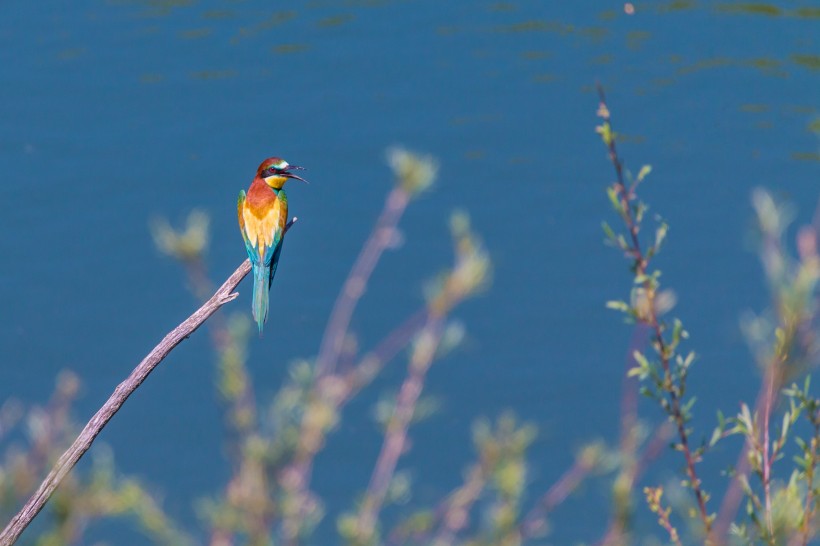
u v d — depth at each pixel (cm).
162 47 3005
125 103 2758
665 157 2592
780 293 663
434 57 2988
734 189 2484
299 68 2920
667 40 3100
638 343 1988
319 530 1555
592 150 2614
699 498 730
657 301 748
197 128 2661
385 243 964
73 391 645
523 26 3153
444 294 689
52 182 2456
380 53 3002
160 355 789
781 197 2445
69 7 3192
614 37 3108
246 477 586
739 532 698
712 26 3167
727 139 2662
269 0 3262
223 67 2917
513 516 649
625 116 2750
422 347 693
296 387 627
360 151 2577
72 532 580
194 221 754
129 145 2594
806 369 675
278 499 586
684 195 2462
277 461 598
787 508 686
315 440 609
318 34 3081
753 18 3198
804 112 2764
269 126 2675
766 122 2731
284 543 585
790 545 682
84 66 2909
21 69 2889
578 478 766
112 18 3138
